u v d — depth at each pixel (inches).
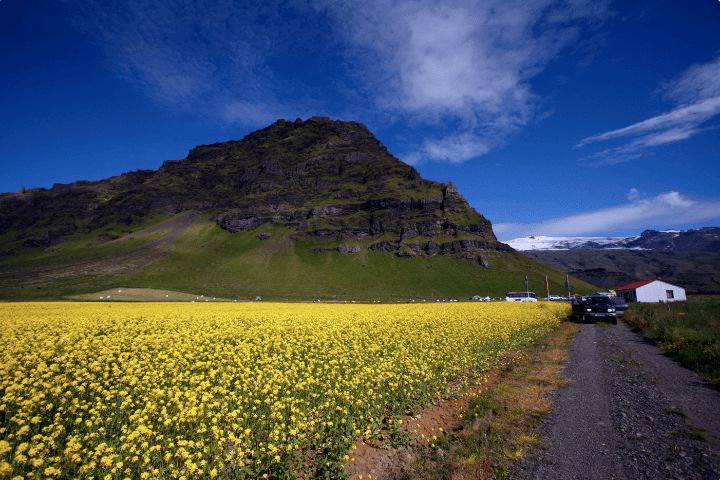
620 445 249.9
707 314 944.9
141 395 282.2
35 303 1841.8
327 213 7682.1
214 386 319.6
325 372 370.9
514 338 679.7
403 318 923.4
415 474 225.5
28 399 262.5
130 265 5743.1
